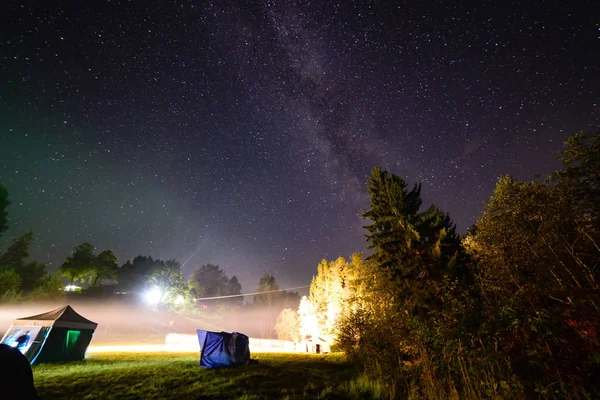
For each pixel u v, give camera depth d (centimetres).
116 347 2205
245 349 1404
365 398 863
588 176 912
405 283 1748
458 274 1605
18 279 3120
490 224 1019
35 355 1314
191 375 1103
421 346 795
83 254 5069
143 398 824
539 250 913
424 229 1972
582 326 521
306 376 1177
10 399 318
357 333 1208
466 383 628
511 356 570
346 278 2689
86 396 826
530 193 968
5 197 2802
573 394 478
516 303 650
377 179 2277
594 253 855
